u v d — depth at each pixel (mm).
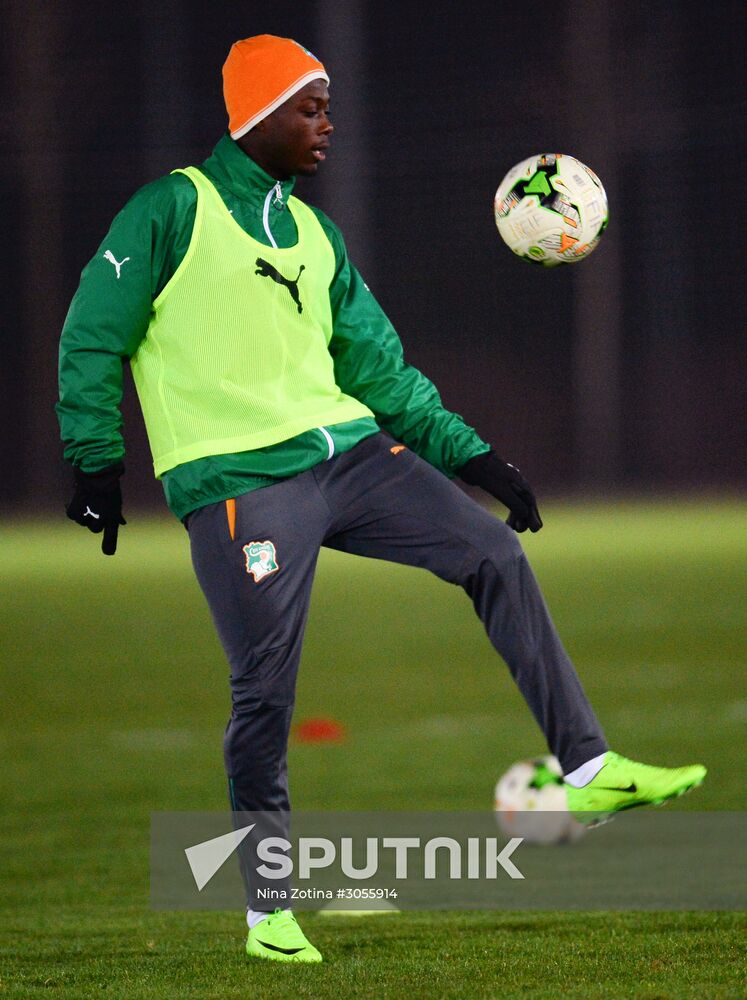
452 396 109750
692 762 28312
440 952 14984
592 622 47875
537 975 13727
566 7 108562
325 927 16984
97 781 28531
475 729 33156
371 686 38969
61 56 105062
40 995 13422
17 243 105938
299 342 14953
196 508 14789
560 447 109625
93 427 14586
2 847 23141
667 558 64812
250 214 14812
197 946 15797
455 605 54969
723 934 15406
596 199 16453
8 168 105625
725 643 43125
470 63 109625
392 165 109438
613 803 14680
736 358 108312
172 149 105125
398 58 109625
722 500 94625
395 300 109875
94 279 14516
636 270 110750
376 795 26703
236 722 14891
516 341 110312
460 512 15008
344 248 15852
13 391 105750
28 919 18016
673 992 12875
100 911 18625
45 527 91062
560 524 84250
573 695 14805
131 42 104938
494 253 110000
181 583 61406
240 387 14742
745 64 107625
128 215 14570
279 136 14742
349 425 15078
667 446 108812
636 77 109688
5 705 37250
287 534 14609
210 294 14648
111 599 56625
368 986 13438
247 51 14820
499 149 109562
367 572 68438
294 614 14664
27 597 57625
